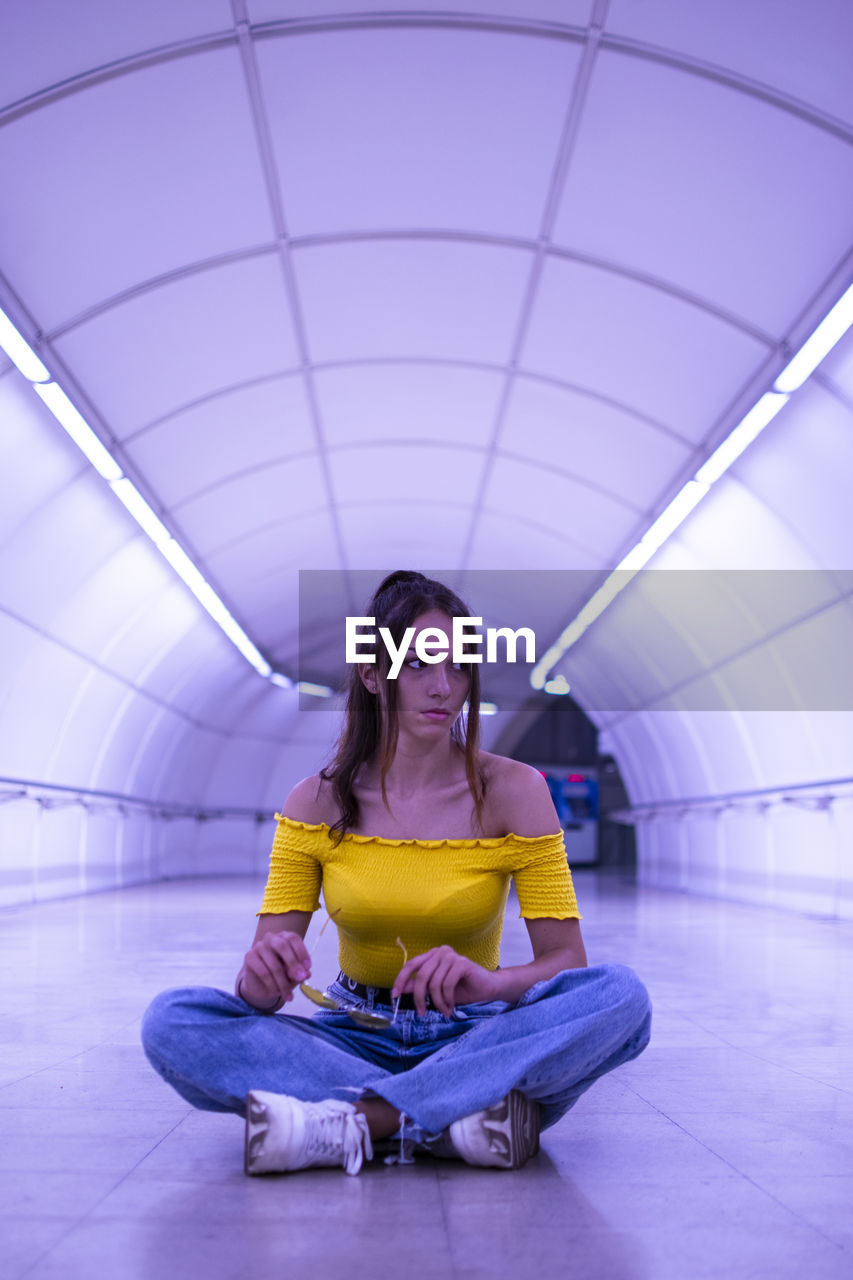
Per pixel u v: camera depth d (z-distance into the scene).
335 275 8.69
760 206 7.13
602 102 6.74
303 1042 2.90
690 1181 2.74
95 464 9.94
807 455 9.40
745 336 8.34
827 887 13.03
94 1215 2.44
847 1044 4.85
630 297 8.59
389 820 3.02
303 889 3.07
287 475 12.55
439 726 2.94
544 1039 2.78
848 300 7.34
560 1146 3.11
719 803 17.23
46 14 5.69
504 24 6.26
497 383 10.63
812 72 6.08
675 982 7.01
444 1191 2.64
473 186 7.69
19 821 13.54
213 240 7.84
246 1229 2.35
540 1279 2.07
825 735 12.80
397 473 13.29
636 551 13.93
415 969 2.66
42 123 6.35
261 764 26.20
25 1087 3.84
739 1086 3.98
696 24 6.02
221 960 8.00
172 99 6.48
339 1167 2.86
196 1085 2.85
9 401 8.28
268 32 6.19
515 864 2.97
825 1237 2.32
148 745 18.94
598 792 35.31
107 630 14.04
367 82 6.67
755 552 11.70
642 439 10.75
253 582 16.33
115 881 18.17
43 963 7.79
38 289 7.54
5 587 10.94
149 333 8.60
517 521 14.70
